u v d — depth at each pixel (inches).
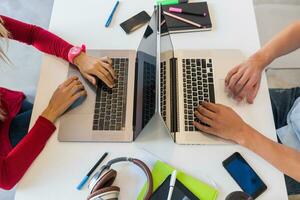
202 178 34.9
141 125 34.9
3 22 42.0
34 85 67.2
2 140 43.0
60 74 42.0
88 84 40.8
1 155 39.0
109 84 40.3
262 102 39.3
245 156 35.9
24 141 36.8
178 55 42.3
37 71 69.3
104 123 37.9
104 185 33.4
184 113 38.2
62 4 47.6
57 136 37.5
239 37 43.9
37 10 78.2
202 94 39.6
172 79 38.9
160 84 32.6
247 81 39.5
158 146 36.7
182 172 35.1
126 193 34.4
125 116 38.4
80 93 39.4
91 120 38.2
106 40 44.3
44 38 43.4
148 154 36.4
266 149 35.2
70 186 34.7
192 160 35.8
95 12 46.7
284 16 58.7
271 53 41.3
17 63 70.3
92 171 35.3
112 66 41.8
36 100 40.3
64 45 42.6
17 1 79.4
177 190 33.9
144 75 36.8
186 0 46.6
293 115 44.2
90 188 33.5
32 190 34.7
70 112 38.8
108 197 31.7
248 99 39.0
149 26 39.4
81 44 44.1
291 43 41.7
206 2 46.6
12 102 47.1
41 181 35.2
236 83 39.4
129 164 35.9
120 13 46.4
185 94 39.5
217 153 36.1
